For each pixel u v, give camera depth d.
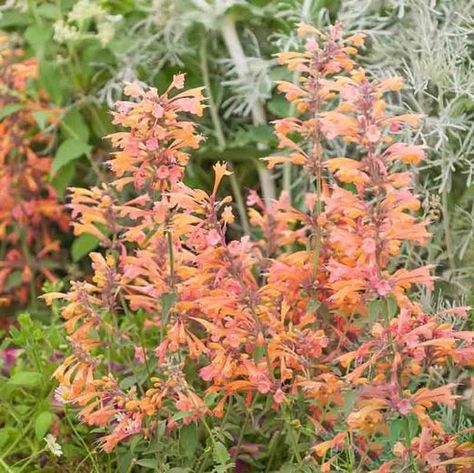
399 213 1.83
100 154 3.36
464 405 2.38
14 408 2.40
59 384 2.35
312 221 2.06
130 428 2.01
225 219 1.94
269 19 3.01
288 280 2.10
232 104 3.14
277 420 2.18
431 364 1.97
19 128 3.19
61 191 3.22
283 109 2.94
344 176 1.79
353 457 1.99
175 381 1.96
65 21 3.26
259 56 3.00
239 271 1.92
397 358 1.81
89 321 2.17
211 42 3.11
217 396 2.19
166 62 3.15
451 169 2.58
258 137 2.91
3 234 3.25
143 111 1.89
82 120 3.17
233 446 2.31
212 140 3.12
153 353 2.32
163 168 1.92
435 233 2.63
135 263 2.11
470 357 1.91
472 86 2.53
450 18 2.68
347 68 2.01
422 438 1.90
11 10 3.31
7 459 2.41
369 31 2.76
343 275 1.82
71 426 2.31
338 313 2.11
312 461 2.03
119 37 3.14
